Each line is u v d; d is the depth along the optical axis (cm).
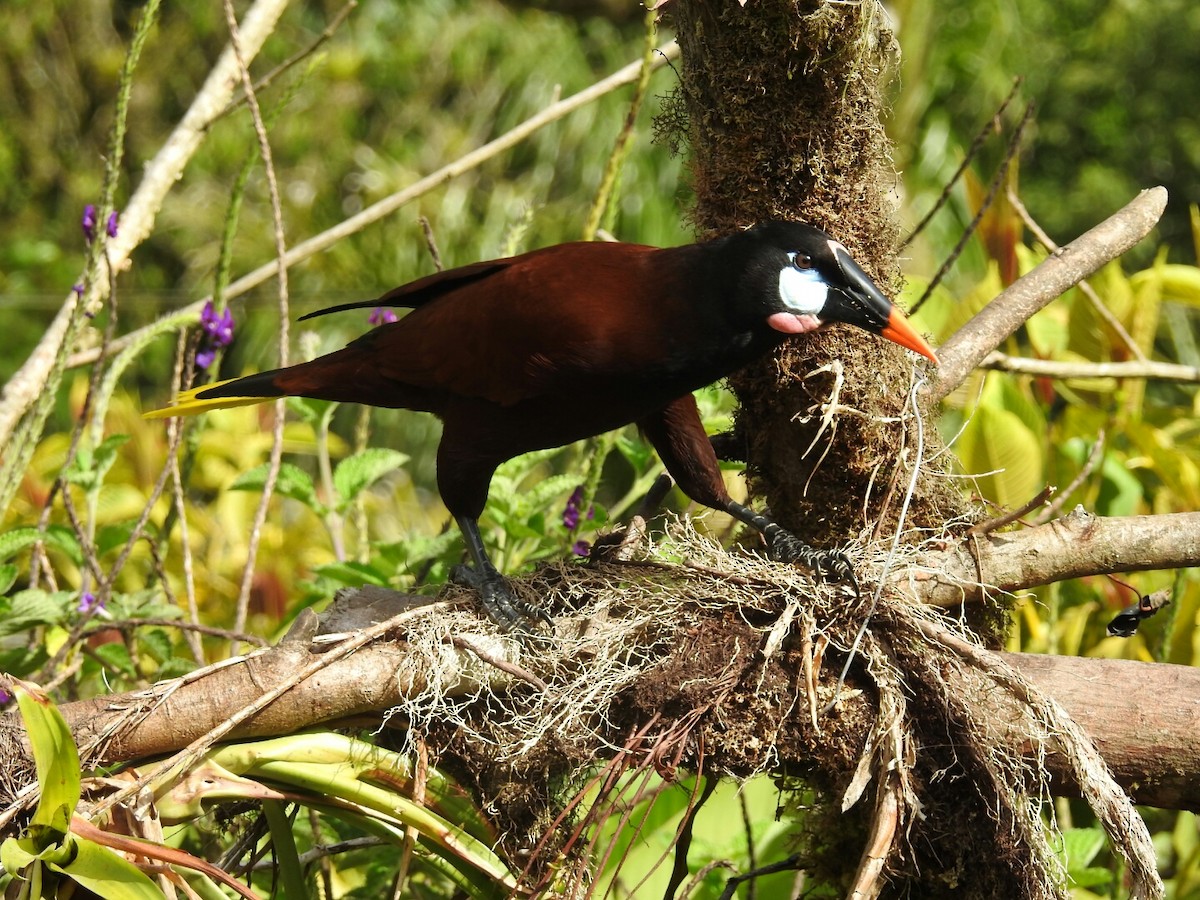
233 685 469
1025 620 740
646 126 1819
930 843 465
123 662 638
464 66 1930
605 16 2003
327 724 485
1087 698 459
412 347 584
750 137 516
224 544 966
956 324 784
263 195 1884
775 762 478
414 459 1784
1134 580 746
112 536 689
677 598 488
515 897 457
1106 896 676
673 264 534
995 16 1891
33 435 585
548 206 1841
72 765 412
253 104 613
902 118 1623
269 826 478
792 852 554
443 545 636
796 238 507
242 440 1004
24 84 2012
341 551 680
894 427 527
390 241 1848
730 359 534
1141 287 790
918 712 466
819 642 470
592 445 710
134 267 1856
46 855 416
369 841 532
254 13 689
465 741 481
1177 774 453
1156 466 755
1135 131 2003
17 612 577
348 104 1916
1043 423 753
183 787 452
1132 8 1998
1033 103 624
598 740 478
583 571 511
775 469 554
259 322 1769
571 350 541
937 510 536
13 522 889
